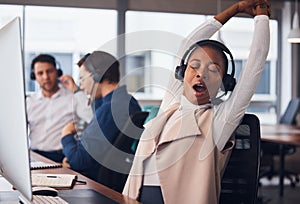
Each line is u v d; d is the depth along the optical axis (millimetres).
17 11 6633
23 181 1538
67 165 3365
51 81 4422
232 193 2189
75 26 6988
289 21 7793
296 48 7891
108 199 1812
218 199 2059
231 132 2031
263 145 6391
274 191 6520
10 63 1537
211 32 2270
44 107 4398
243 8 2170
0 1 6434
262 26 2025
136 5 7047
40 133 4387
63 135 3367
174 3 7141
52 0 6629
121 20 7020
